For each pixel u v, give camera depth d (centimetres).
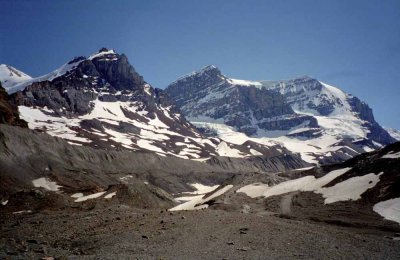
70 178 12362
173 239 3309
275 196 7812
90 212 5519
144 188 9200
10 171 11238
